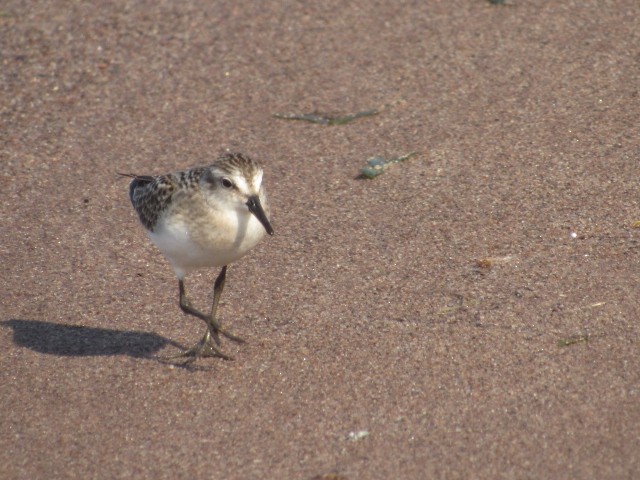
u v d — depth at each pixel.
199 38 17.95
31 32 18.27
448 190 13.46
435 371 10.12
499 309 10.97
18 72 17.17
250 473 8.91
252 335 10.99
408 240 12.48
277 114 15.77
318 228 12.92
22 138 15.52
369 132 15.11
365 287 11.63
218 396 10.06
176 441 9.42
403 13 18.33
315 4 18.88
